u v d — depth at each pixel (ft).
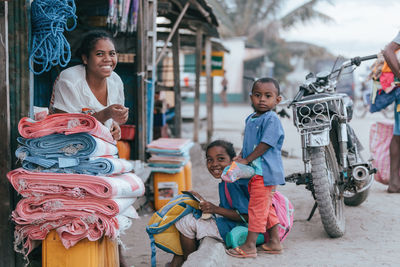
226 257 9.95
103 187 8.95
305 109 12.65
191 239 10.75
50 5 9.73
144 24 19.57
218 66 39.52
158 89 28.17
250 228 10.99
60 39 9.92
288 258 11.22
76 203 8.99
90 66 10.49
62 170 9.19
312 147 12.62
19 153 9.20
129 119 20.65
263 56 116.67
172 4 29.01
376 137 19.07
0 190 9.57
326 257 11.38
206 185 21.26
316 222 14.80
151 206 18.01
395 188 18.21
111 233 9.05
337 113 12.76
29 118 9.40
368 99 18.70
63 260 9.13
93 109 10.59
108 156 9.91
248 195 11.43
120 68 20.47
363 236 13.23
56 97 10.53
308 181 13.01
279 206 11.80
